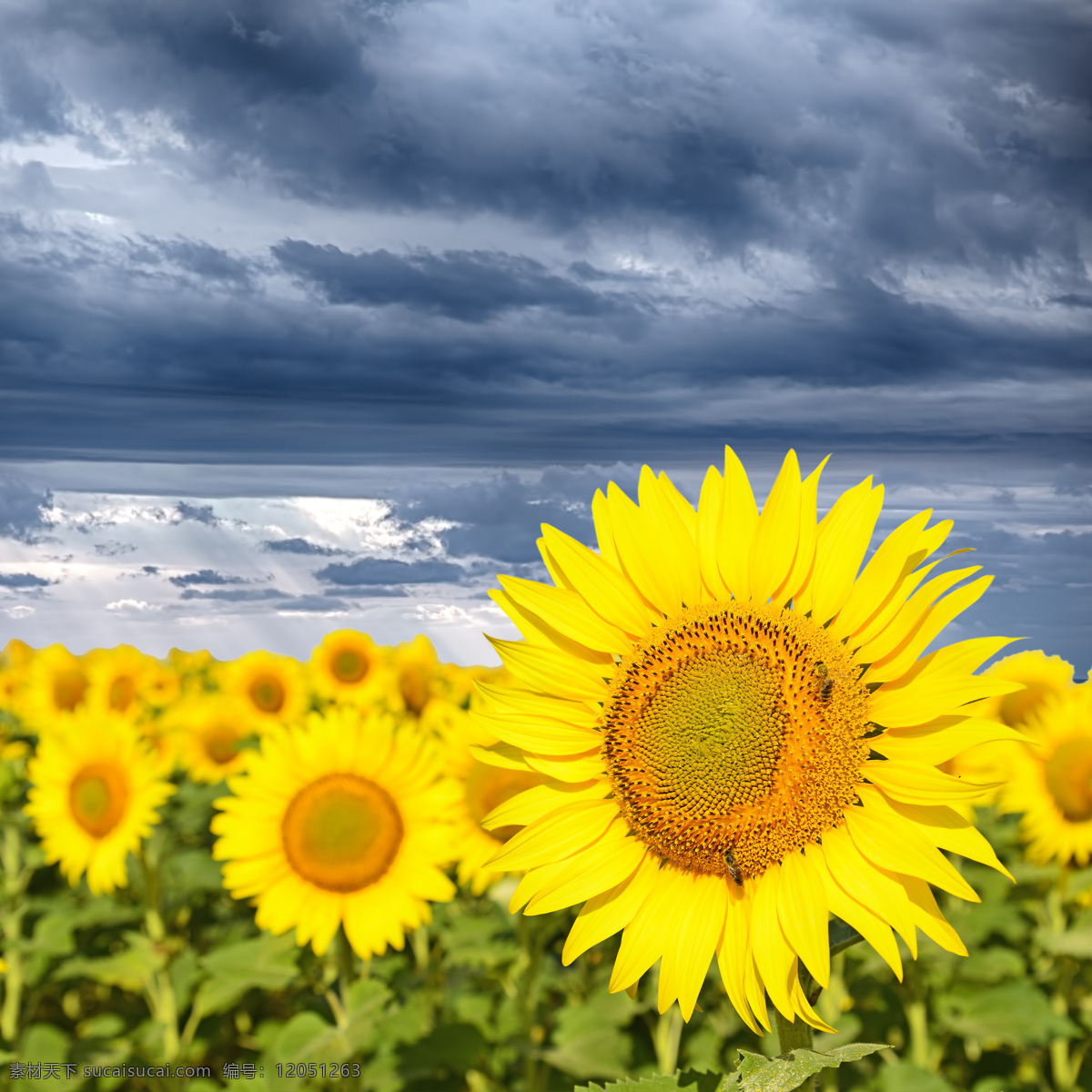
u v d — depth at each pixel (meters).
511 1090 5.82
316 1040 5.00
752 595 2.74
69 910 7.61
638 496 2.88
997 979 6.25
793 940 2.35
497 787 6.18
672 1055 5.28
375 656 11.24
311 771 5.68
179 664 14.64
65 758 7.32
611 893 2.61
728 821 2.49
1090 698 6.95
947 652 2.46
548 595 2.81
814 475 2.73
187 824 8.78
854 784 2.46
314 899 5.43
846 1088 5.83
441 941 6.70
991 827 7.62
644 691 2.68
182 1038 6.57
